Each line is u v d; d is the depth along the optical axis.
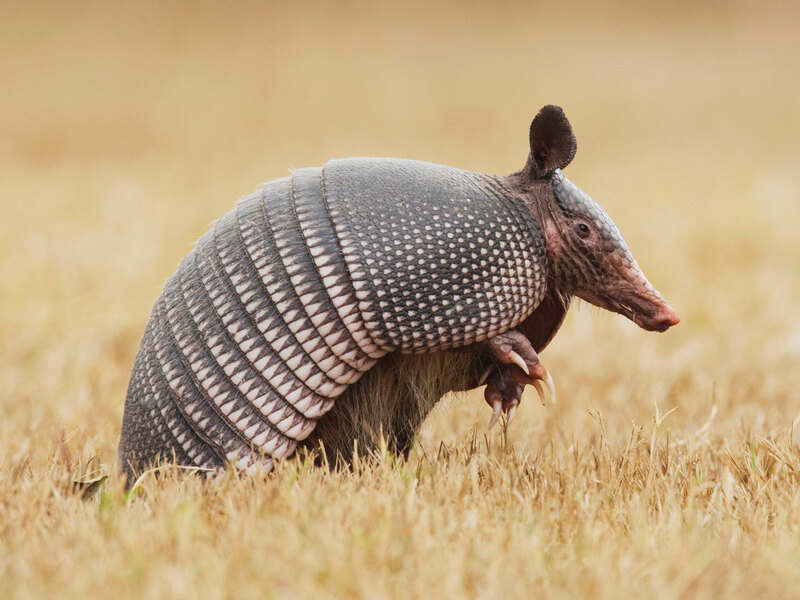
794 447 17.64
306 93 92.31
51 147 70.12
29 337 28.17
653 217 46.06
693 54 115.44
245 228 15.48
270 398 15.22
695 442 18.66
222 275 15.41
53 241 39.91
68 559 11.95
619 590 11.18
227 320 15.26
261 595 10.98
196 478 15.05
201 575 11.49
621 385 24.66
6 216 45.38
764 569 11.95
